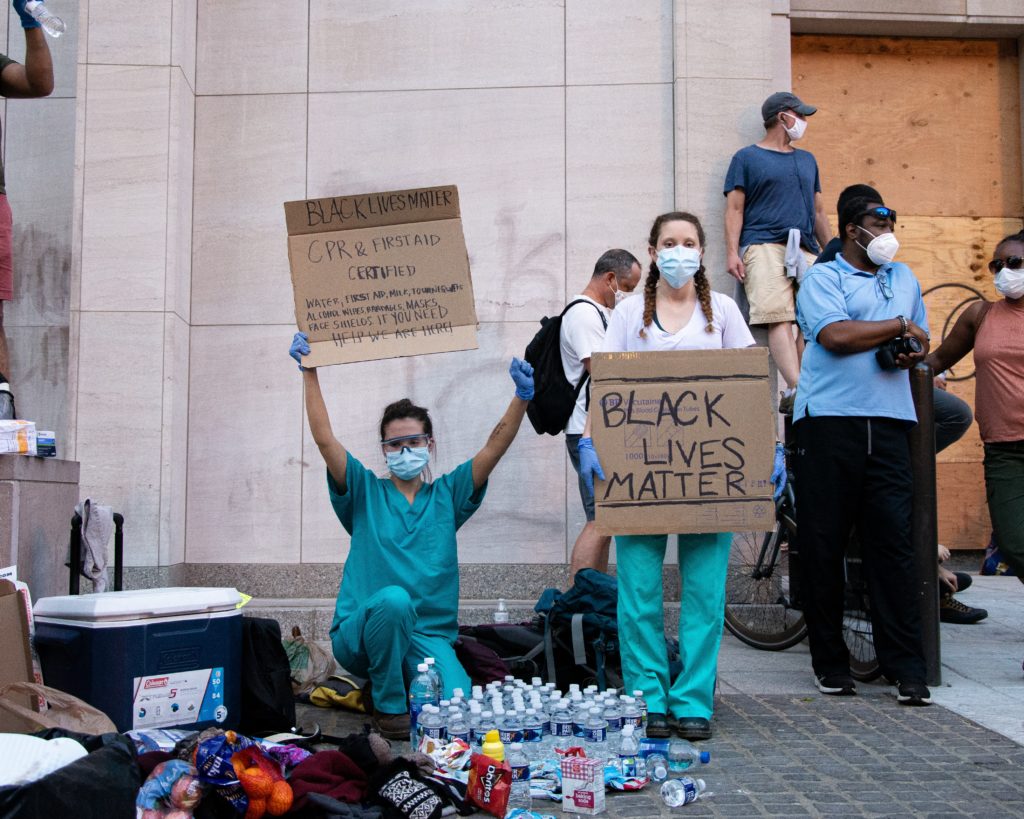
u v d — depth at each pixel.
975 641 5.86
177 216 6.63
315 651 4.96
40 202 7.18
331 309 4.47
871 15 7.76
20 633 3.49
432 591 4.44
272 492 6.77
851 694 4.78
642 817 3.18
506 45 7.02
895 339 4.67
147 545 6.36
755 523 4.07
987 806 3.24
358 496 4.60
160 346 6.50
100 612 3.51
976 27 7.90
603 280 5.87
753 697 4.75
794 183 6.53
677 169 6.81
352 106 7.00
